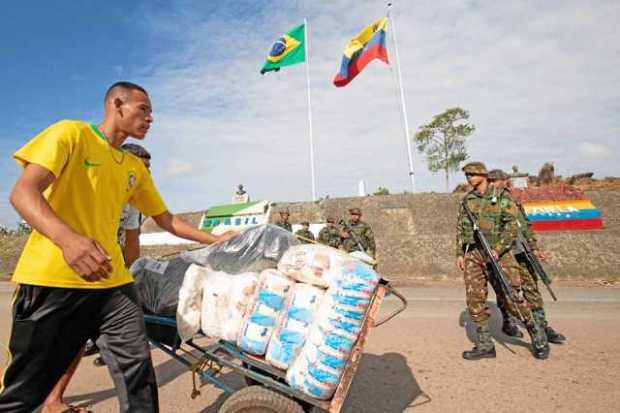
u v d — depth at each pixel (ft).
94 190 5.84
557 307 20.53
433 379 10.68
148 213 7.95
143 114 6.43
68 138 5.43
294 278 6.86
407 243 38.09
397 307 21.26
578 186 58.59
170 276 7.58
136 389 5.90
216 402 9.32
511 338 14.83
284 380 6.86
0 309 21.22
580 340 14.11
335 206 47.96
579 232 38.91
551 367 11.45
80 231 5.68
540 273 15.61
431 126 89.40
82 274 4.52
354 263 6.63
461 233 13.60
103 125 6.40
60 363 5.84
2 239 48.01
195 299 7.11
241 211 39.22
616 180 59.62
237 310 6.84
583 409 8.74
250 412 6.24
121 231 11.03
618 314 18.49
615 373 10.81
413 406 9.03
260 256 7.86
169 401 9.41
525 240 15.17
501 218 12.76
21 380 5.51
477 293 12.77
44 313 5.45
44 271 5.41
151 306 7.42
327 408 6.27
